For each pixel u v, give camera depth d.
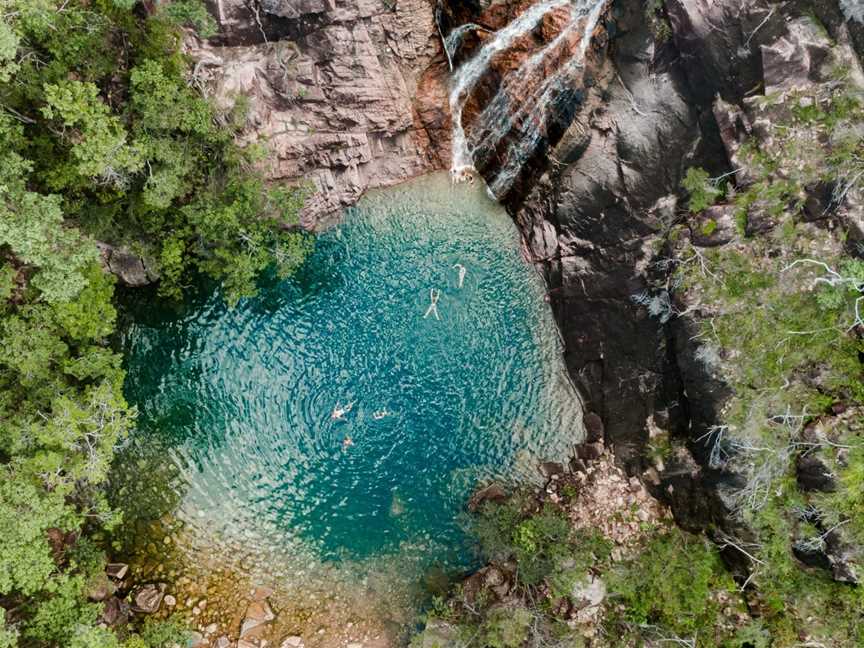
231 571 25.27
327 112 25.78
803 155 19.27
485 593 23.95
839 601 19.58
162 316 26.81
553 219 26.19
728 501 21.23
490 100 26.53
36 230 17.25
